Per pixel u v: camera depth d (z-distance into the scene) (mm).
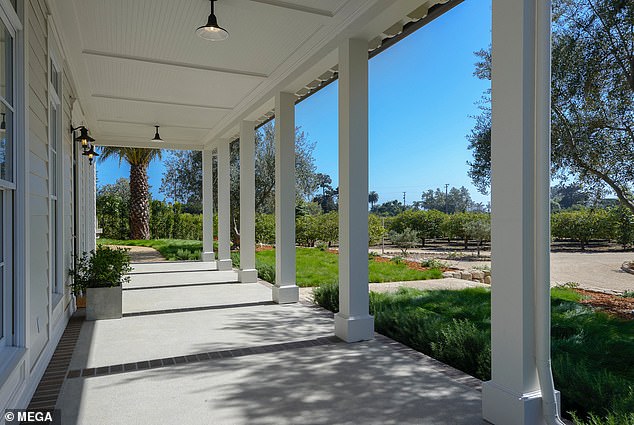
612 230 14500
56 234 4695
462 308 5652
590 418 2623
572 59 6391
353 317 4422
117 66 5660
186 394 3074
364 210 4492
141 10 4137
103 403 2928
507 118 2564
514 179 2523
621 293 8016
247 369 3574
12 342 2805
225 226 10141
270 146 16594
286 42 4945
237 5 4055
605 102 6422
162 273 9523
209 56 5363
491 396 2625
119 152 19172
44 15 3682
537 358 2484
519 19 2488
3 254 2703
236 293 7109
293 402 2936
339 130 4605
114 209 21953
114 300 5359
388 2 3766
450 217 20188
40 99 3467
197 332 4730
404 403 2912
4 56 2631
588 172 6812
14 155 2750
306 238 18781
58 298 4418
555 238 17734
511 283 2541
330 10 4219
